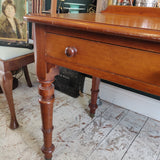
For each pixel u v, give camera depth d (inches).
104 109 51.6
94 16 26.0
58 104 52.6
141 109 49.8
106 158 35.0
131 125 45.2
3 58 36.9
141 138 40.8
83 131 41.9
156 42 15.2
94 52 19.1
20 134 39.6
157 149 37.9
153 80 16.7
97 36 18.1
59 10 52.5
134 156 35.8
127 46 16.8
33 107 50.1
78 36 19.4
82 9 50.3
